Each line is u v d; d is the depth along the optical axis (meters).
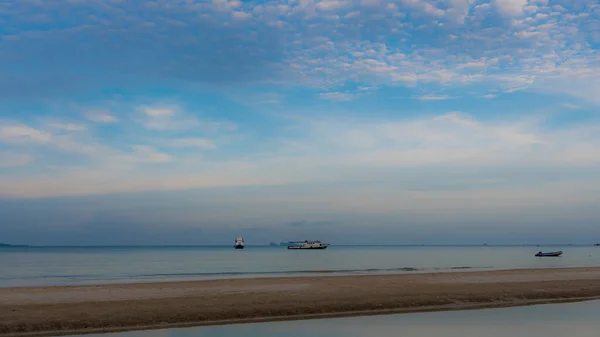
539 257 141.75
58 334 21.67
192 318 24.84
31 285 43.06
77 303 26.66
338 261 107.56
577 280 42.59
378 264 91.69
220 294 30.84
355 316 26.61
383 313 27.55
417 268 75.00
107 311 25.02
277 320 25.31
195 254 181.25
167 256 154.38
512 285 37.56
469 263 96.31
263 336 21.56
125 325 23.36
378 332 22.50
